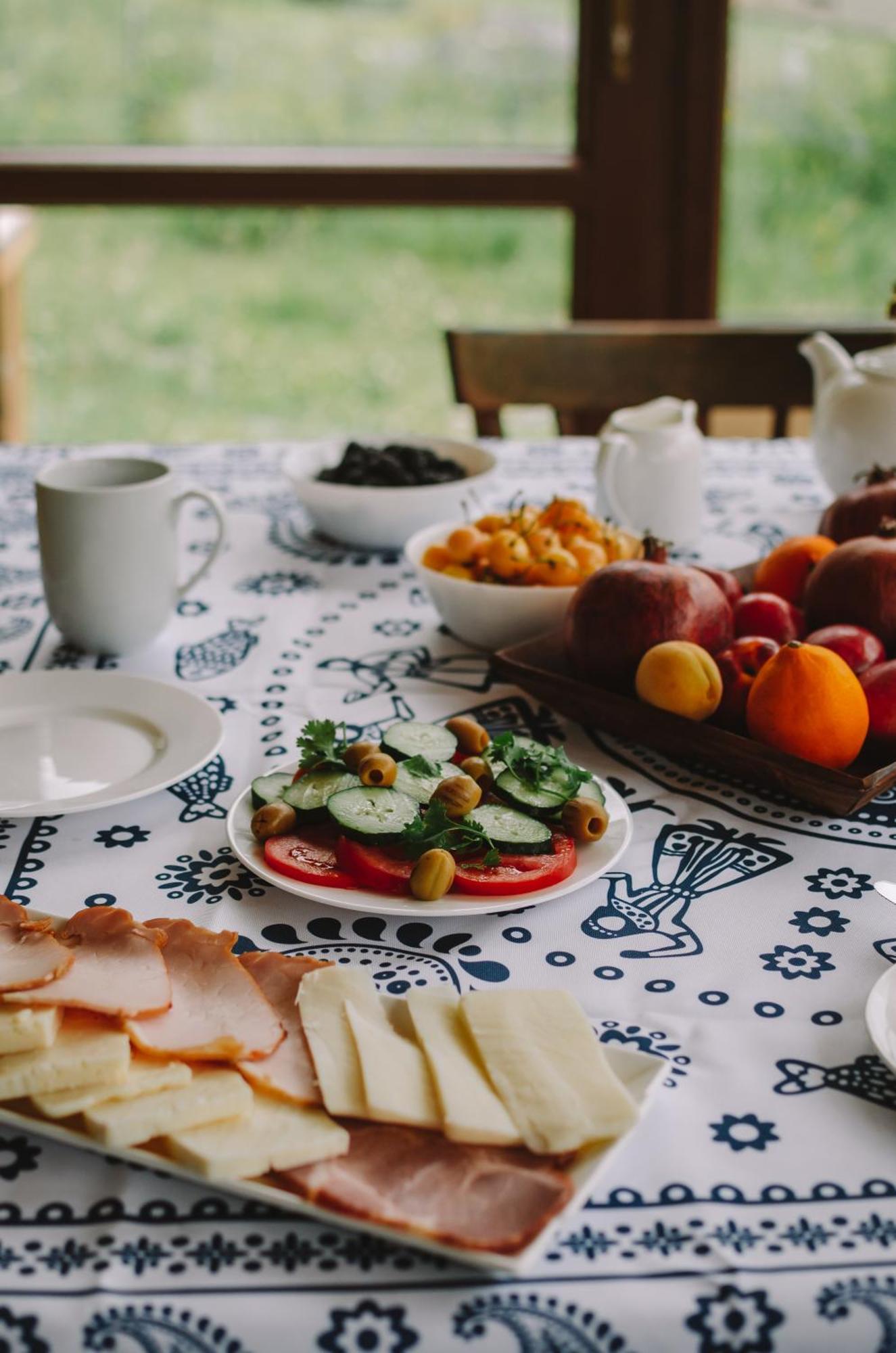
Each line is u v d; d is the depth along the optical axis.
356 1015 0.56
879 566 0.92
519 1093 0.52
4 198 2.46
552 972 0.66
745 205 2.54
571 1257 0.49
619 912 0.71
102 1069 0.52
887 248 2.58
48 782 0.83
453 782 0.72
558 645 0.99
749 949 0.68
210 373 2.69
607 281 2.58
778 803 0.84
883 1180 0.53
